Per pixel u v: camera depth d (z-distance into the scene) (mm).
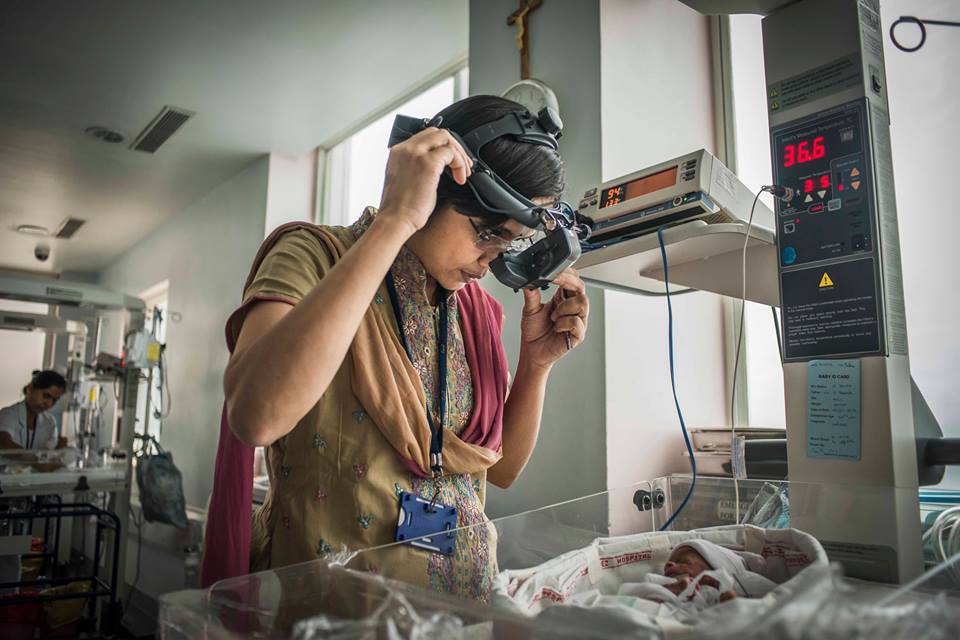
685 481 1039
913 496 793
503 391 1002
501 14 2281
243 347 689
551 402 1953
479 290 1065
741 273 1199
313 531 769
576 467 1853
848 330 948
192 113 3469
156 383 4965
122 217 5156
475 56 2377
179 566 3951
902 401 931
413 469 812
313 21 2682
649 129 2027
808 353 985
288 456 810
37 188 4531
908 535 779
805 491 873
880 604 402
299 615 468
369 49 2896
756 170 2164
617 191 1133
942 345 1642
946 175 1668
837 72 993
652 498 1019
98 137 3756
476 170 774
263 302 731
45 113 3467
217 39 2809
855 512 814
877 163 957
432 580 719
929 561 852
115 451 3707
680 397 2010
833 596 357
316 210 4027
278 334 642
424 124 846
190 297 4668
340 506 780
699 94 2244
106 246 5977
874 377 919
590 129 1924
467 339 977
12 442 3758
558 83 2043
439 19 2672
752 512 938
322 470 791
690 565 783
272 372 629
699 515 1005
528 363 1094
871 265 934
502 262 898
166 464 3830
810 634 336
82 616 3562
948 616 416
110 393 5195
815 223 992
